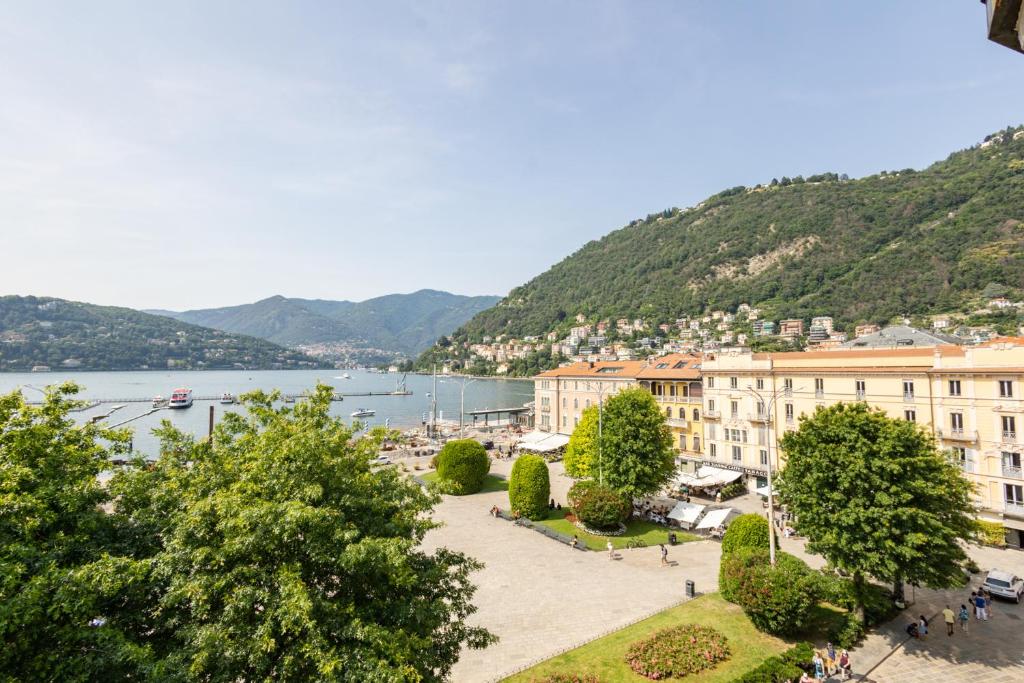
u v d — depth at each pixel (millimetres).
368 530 16719
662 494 62000
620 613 30484
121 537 15523
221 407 173375
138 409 163250
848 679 24297
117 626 13555
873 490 28266
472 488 61344
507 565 38469
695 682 23375
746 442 62188
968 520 29516
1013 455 42219
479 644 17938
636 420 52656
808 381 56094
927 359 47688
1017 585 34312
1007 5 9164
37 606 10984
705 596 32938
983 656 26703
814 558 40812
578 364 97125
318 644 13047
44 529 14250
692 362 74500
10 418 15461
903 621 30719
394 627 15445
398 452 88750
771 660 24094
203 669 12695
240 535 13836
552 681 23078
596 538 45500
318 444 17469
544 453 85875
